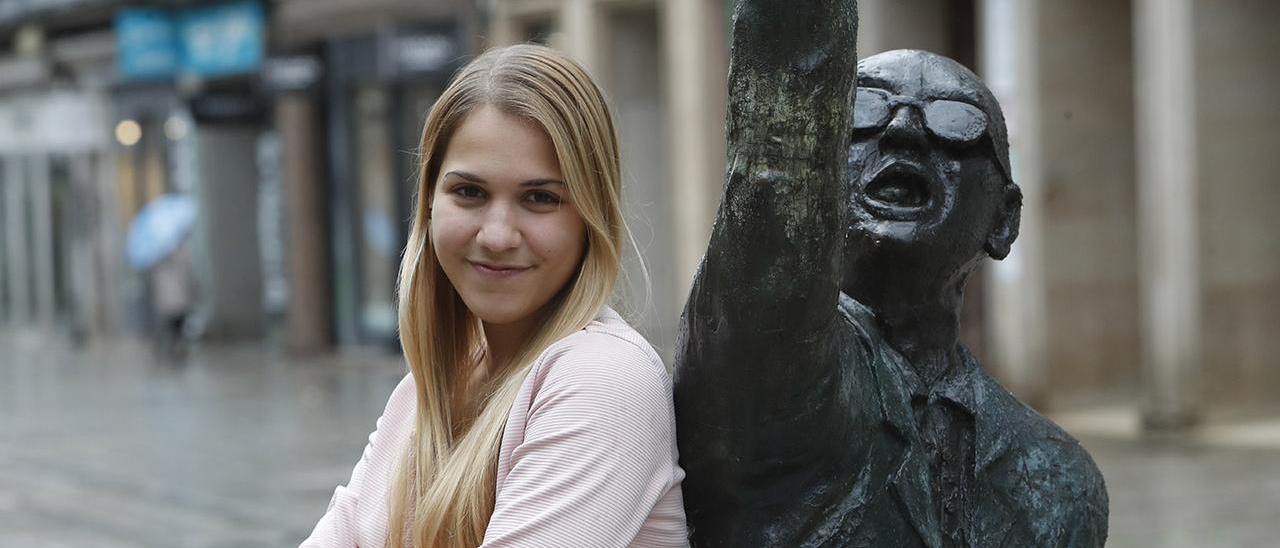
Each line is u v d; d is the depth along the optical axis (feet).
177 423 60.85
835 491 8.21
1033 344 52.54
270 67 92.53
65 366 96.63
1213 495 36.17
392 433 9.71
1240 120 49.01
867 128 8.80
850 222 8.77
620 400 8.15
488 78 8.77
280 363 89.66
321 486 42.68
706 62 66.08
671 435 8.29
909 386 8.74
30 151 128.67
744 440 7.97
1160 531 31.99
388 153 87.56
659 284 70.85
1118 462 42.24
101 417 64.03
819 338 7.71
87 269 121.19
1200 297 48.29
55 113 123.44
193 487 43.39
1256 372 49.11
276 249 105.29
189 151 106.42
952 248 8.77
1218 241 48.62
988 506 8.89
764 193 7.44
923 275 8.78
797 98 7.39
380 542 9.42
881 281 8.82
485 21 75.92
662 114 71.87
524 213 8.73
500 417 8.58
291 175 92.32
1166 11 48.55
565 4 72.02
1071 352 52.95
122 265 117.08
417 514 8.91
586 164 8.64
